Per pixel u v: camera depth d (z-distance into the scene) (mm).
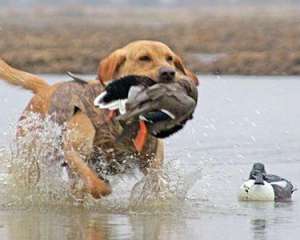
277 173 20547
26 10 149875
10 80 18297
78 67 49938
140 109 15305
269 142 24734
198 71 48250
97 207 16891
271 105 32625
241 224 15492
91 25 84562
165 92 15250
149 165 17031
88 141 16656
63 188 17594
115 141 16609
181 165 20969
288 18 95250
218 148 23656
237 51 56031
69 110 17016
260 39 62688
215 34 66750
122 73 16469
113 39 63219
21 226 15211
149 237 14445
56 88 17719
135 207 16906
